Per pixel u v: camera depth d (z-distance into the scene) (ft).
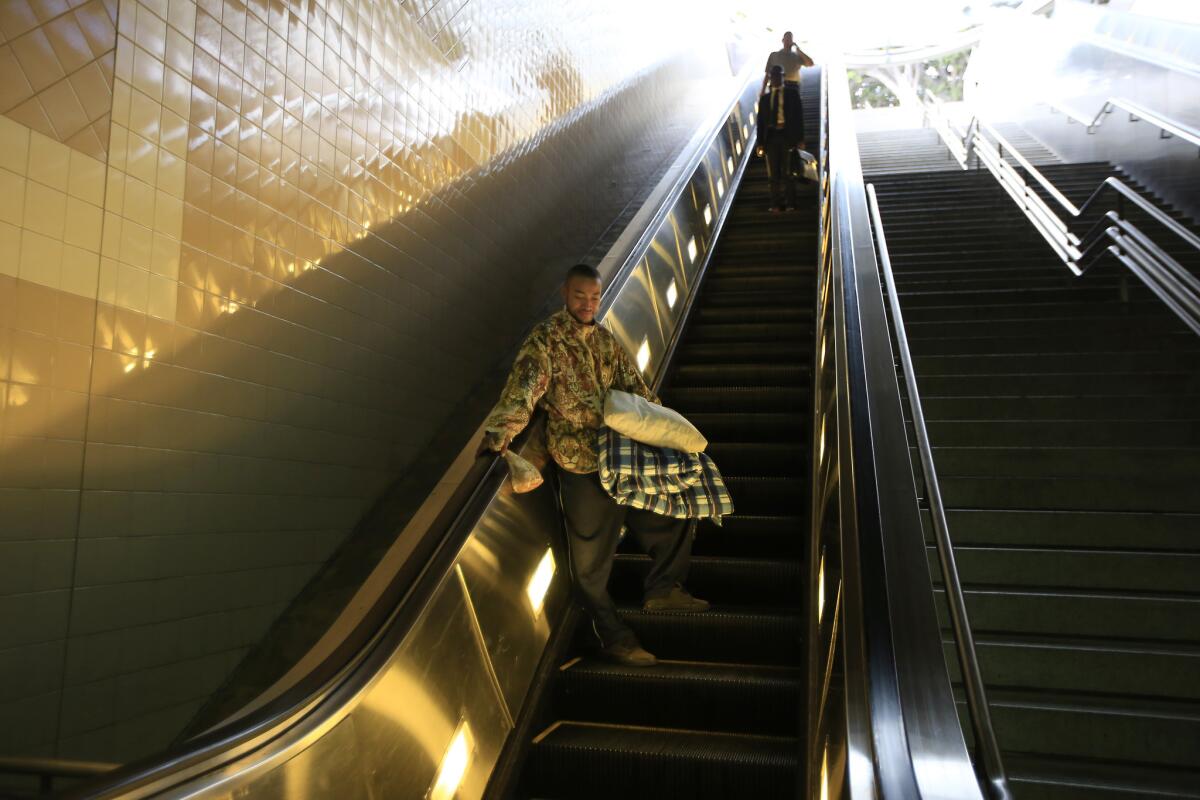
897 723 4.44
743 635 10.60
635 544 12.64
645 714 9.82
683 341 18.89
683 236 21.53
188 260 9.89
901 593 5.49
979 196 30.42
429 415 15.33
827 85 34.35
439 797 7.32
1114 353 16.46
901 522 6.24
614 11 29.91
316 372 12.19
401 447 14.35
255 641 10.87
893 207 30.42
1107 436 14.24
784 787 8.46
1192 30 25.38
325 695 6.19
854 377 8.75
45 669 8.18
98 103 8.73
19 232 7.95
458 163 16.89
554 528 10.85
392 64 14.49
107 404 8.84
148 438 9.31
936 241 26.23
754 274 23.08
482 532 8.78
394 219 14.44
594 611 10.31
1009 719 9.62
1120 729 9.39
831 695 5.80
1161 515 11.98
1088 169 30.76
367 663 6.68
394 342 14.30
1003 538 12.34
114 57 8.91
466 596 8.27
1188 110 24.63
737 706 9.57
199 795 4.91
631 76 32.19
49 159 8.23
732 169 30.86
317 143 12.30
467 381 16.76
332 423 12.53
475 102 17.79
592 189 25.58
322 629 11.14
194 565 9.91
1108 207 26.40
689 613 10.77
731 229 26.94
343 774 6.18
